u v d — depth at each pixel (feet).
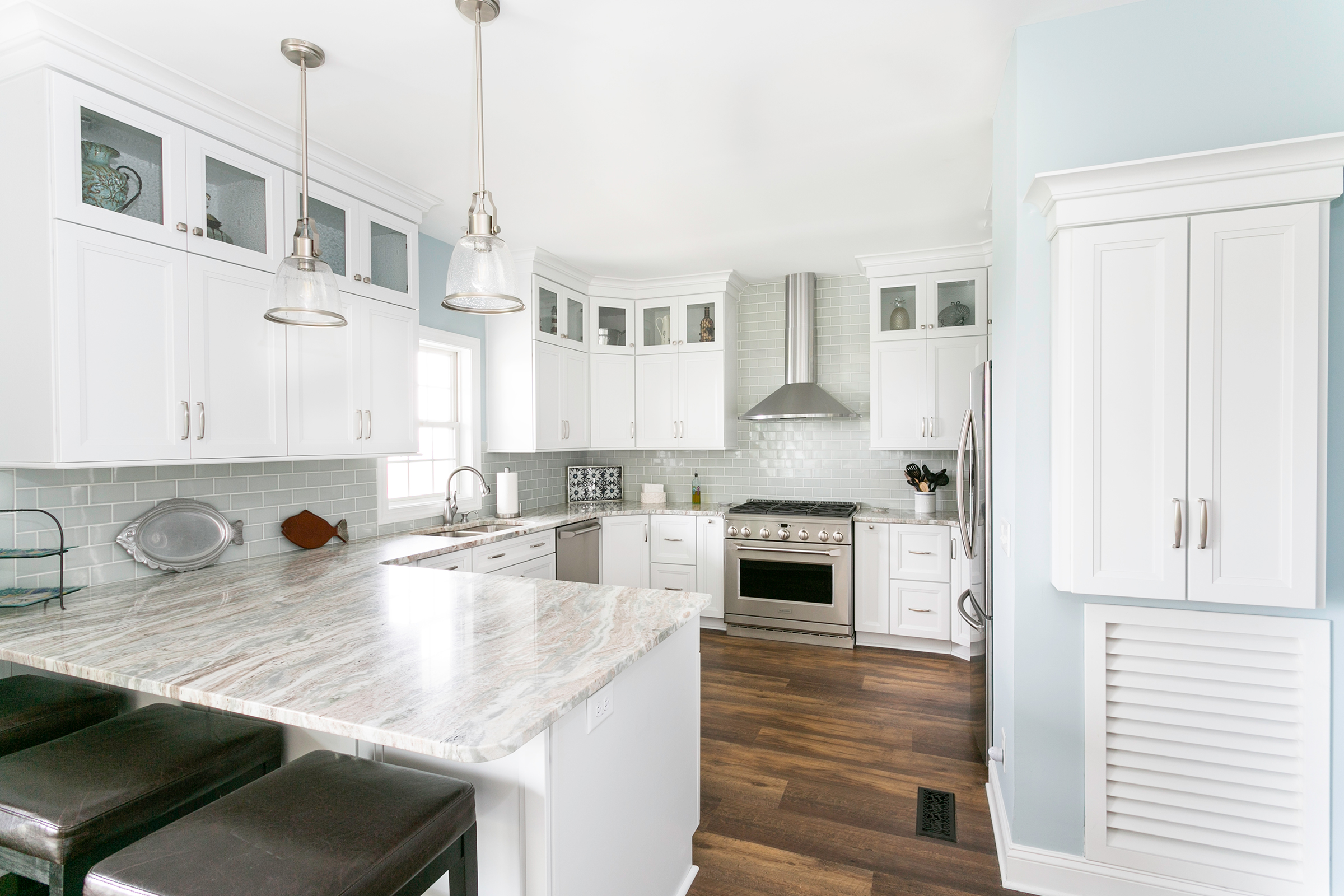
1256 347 5.15
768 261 14.37
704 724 9.87
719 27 6.10
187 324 7.03
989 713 7.83
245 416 7.65
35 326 6.02
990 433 7.70
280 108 7.47
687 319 15.88
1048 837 6.20
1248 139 5.54
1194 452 5.31
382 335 9.60
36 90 5.94
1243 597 5.22
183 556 7.96
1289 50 5.47
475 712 3.69
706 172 9.50
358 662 4.57
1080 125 5.98
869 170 9.46
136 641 5.07
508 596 6.53
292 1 5.61
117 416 6.41
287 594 6.66
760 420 15.15
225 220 7.50
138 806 4.40
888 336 13.92
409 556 9.23
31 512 6.68
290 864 3.43
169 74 6.64
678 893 6.14
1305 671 5.47
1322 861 5.46
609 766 4.90
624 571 15.07
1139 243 5.39
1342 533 5.39
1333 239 5.37
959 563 12.74
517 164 9.12
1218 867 5.72
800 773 8.36
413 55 6.48
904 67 6.83
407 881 3.70
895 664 12.57
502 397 13.89
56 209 5.94
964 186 10.04
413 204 10.16
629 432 16.05
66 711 5.76
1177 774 5.82
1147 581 5.45
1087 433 5.56
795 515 13.88
